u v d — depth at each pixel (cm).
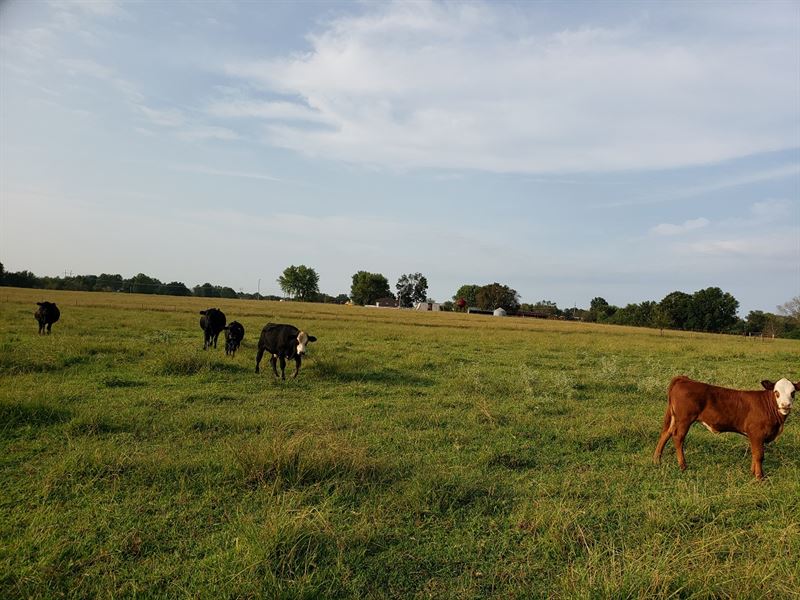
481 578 423
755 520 540
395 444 760
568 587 402
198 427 800
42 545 433
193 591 381
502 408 1027
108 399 960
